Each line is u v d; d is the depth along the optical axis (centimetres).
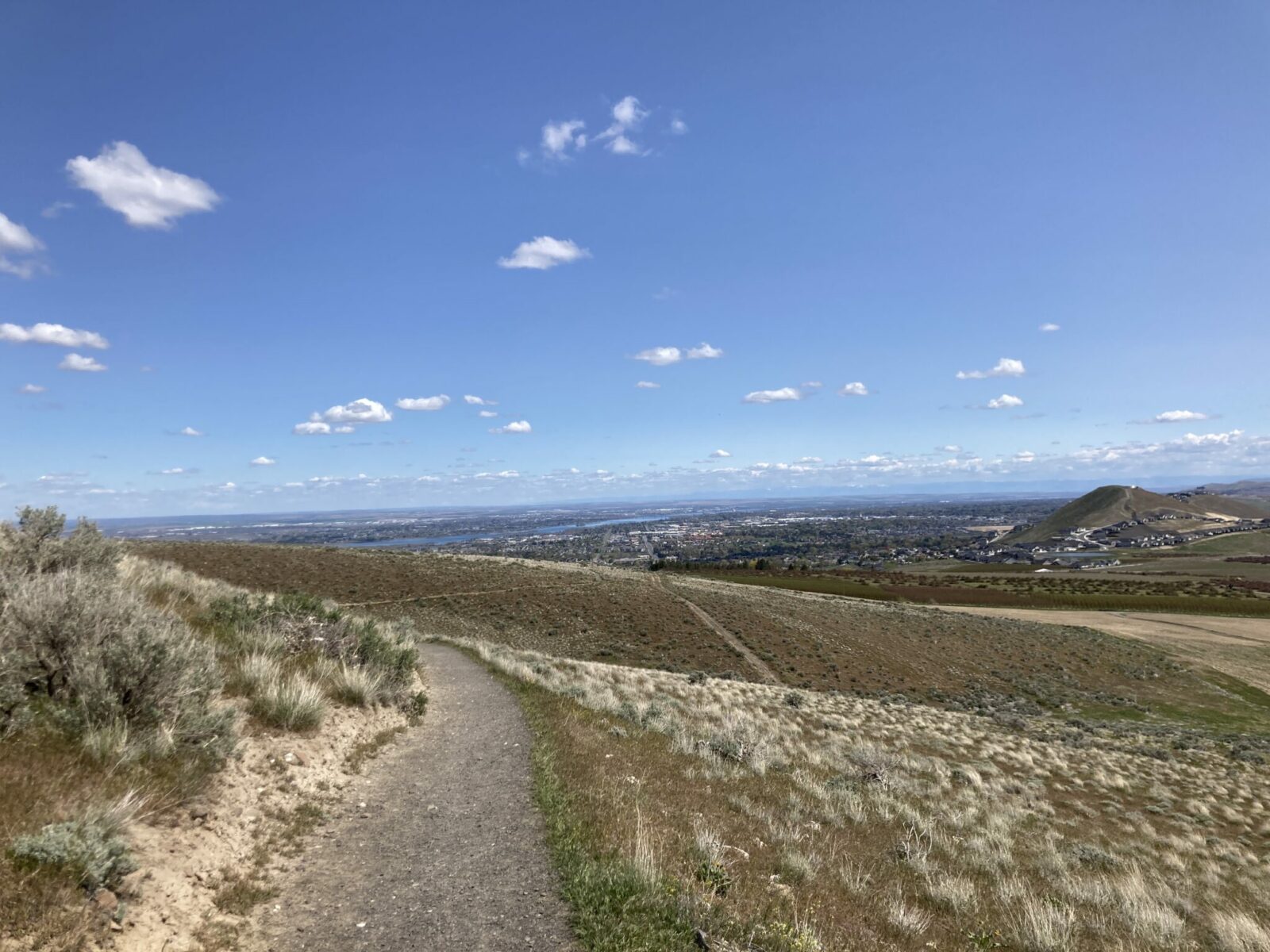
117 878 459
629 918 508
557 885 573
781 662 4759
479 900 543
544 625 5212
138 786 568
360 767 891
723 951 489
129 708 664
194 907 487
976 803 1445
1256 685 5172
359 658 1305
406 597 5481
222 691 883
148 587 1330
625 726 1435
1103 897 908
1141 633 6844
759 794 1098
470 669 2070
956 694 4491
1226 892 1124
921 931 648
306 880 575
